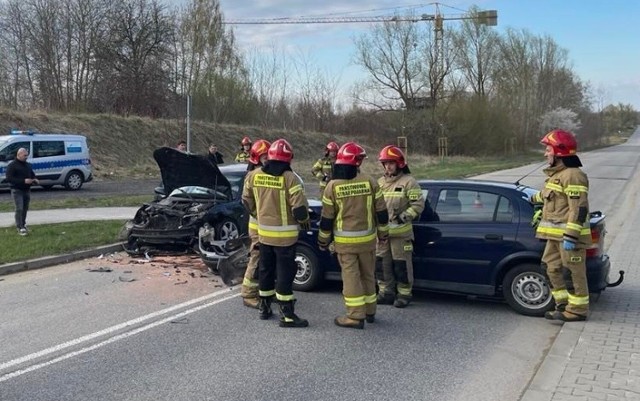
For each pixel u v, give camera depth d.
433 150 54.56
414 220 7.17
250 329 6.14
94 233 11.29
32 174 11.43
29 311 6.80
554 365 4.93
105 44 43.28
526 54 72.38
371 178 6.20
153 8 44.75
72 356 5.34
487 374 4.94
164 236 9.48
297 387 4.63
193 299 7.34
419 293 7.69
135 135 32.41
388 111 55.31
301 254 7.63
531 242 6.58
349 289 6.17
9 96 40.00
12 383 4.74
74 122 29.84
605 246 10.49
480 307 7.04
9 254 9.40
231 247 8.19
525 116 68.88
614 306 6.79
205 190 10.03
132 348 5.55
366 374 4.91
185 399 4.41
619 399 4.18
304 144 43.97
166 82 43.81
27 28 40.78
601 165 40.56
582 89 87.75
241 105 44.94
